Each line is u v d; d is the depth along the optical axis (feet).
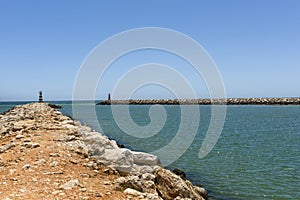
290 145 90.79
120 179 31.99
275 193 45.78
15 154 40.57
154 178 35.14
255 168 60.64
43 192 28.12
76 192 28.63
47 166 35.47
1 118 104.01
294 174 56.18
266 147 86.99
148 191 32.32
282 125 156.25
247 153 76.79
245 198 43.62
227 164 63.82
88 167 36.94
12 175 32.42
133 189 30.89
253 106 397.60
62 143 46.80
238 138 106.22
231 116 221.66
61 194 27.84
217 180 52.03
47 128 63.52
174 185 33.91
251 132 124.88
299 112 266.98
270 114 242.37
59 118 97.55
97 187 30.66
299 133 122.21
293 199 43.42
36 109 149.48
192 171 57.82
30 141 47.62
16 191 28.09
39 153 40.24
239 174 55.93
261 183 50.55
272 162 66.33
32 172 33.42
